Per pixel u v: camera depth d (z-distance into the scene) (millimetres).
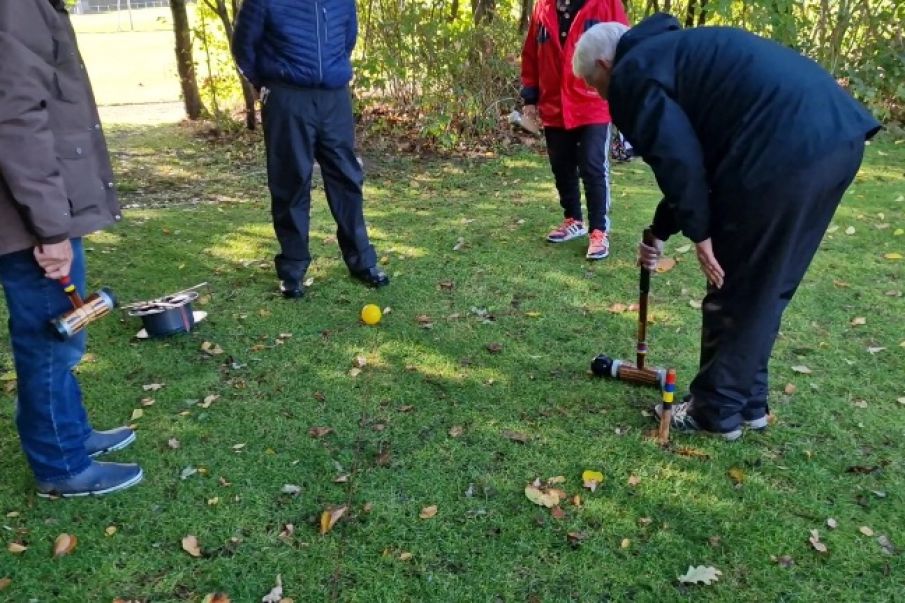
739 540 2428
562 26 4402
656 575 2301
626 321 3912
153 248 5031
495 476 2748
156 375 3465
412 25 7199
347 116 4059
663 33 2594
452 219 5562
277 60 3766
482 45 7387
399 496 2654
